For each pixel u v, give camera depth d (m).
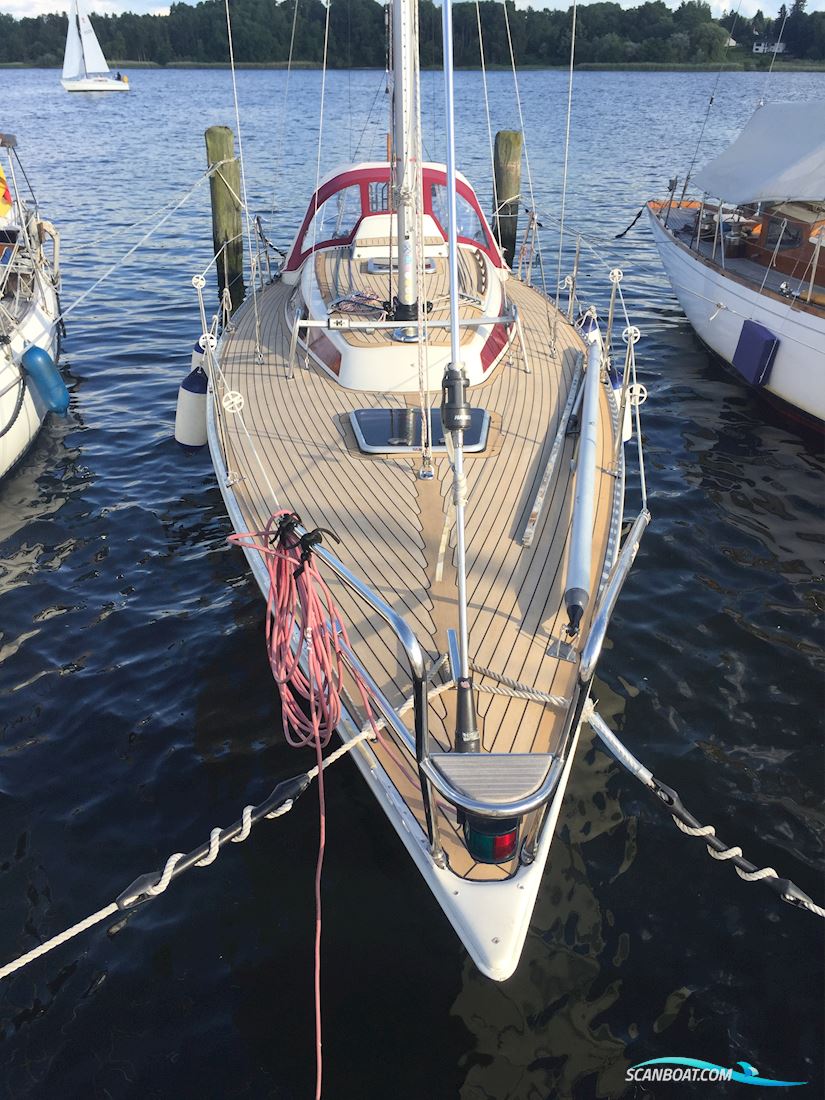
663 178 22.61
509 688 3.73
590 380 5.86
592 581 4.50
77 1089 3.45
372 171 8.04
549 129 33.00
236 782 4.80
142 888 3.30
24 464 8.27
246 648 5.86
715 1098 3.41
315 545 3.39
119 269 15.15
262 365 6.80
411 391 6.25
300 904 4.16
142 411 9.42
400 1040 3.60
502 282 8.26
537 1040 3.60
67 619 6.15
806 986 3.82
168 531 7.21
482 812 2.88
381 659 3.95
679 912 4.13
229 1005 3.74
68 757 4.99
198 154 28.20
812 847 4.45
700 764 4.93
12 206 10.62
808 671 5.64
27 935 4.01
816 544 7.03
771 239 10.49
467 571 4.45
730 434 8.89
